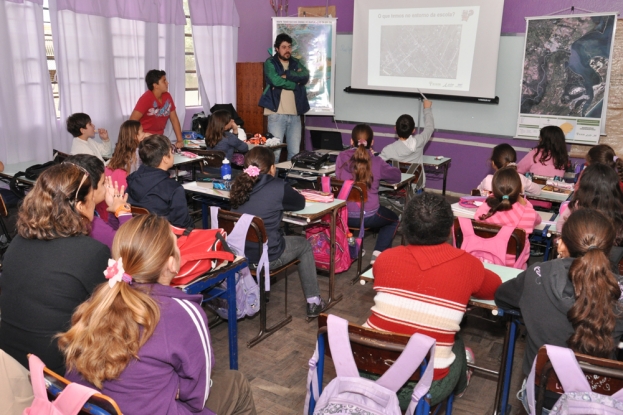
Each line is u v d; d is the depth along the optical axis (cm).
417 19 588
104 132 450
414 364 136
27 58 466
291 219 292
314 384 156
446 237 162
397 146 471
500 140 577
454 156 609
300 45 652
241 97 671
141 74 565
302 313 315
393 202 428
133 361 118
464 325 305
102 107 534
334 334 144
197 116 611
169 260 133
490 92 562
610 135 513
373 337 141
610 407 126
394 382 140
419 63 600
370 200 369
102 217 262
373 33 621
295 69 616
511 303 171
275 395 234
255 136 555
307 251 302
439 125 610
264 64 612
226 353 267
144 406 120
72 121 401
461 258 159
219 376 162
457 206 307
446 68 584
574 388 130
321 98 667
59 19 487
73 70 505
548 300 153
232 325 234
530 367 160
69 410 106
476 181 602
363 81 643
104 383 119
